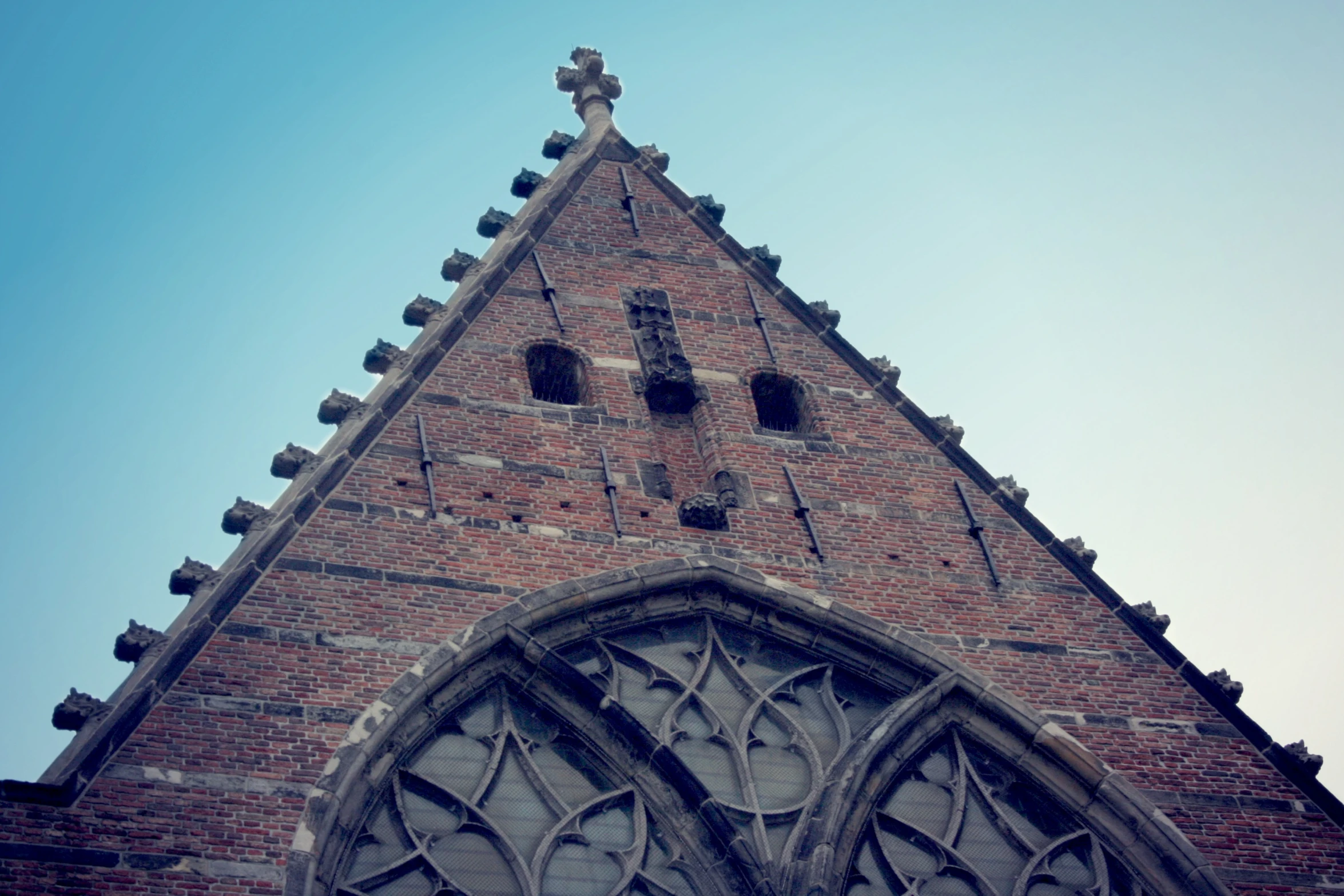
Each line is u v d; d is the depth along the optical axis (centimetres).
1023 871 1983
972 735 2105
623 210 2717
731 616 2159
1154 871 2000
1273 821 2066
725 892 1875
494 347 2398
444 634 1988
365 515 2092
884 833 1984
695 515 2222
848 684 2141
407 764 1908
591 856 1889
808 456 2391
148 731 1791
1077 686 2167
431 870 1819
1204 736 2144
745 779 1980
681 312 2570
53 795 1700
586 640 2088
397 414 2239
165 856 1691
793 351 2566
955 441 2464
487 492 2175
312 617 1956
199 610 1923
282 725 1841
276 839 1733
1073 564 2327
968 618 2216
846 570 2230
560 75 3019
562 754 1977
